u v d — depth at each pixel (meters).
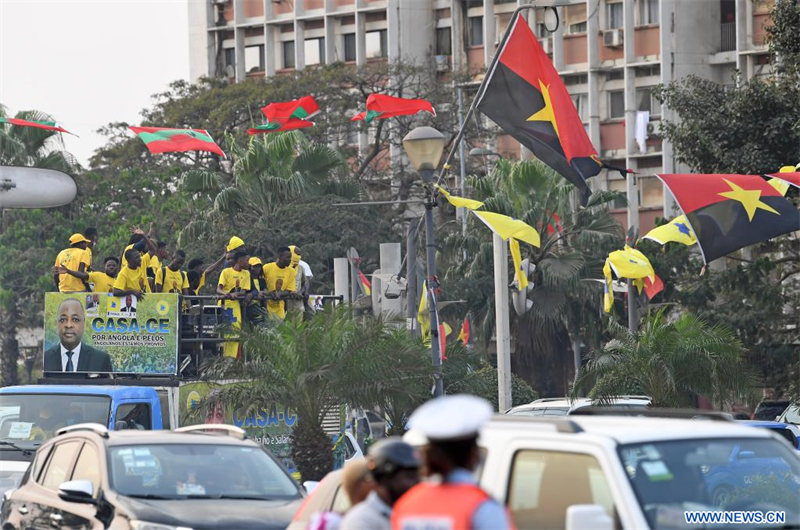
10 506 37.47
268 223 140.50
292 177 140.88
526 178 137.38
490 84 66.00
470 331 128.62
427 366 64.38
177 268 70.38
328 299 73.38
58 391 53.75
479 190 140.75
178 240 142.00
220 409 62.25
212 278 132.25
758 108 108.25
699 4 184.00
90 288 67.06
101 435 35.50
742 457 26.78
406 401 64.50
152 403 54.91
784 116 106.69
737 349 71.31
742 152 108.06
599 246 134.75
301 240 140.75
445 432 16.91
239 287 69.25
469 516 16.44
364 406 64.44
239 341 64.12
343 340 63.03
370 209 150.25
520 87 66.06
